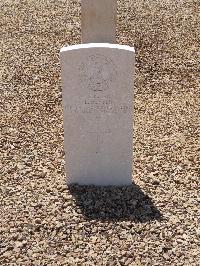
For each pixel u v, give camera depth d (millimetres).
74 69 2521
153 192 2674
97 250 2266
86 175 2723
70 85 2553
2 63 4492
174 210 2533
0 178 2793
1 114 3598
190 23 5406
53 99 3850
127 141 2648
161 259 2217
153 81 4223
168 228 2398
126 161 2689
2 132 3330
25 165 2939
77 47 2496
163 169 2896
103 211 2516
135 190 2688
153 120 3545
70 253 2250
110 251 2256
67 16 5672
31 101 3818
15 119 3529
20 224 2406
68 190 2678
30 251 2254
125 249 2266
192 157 3029
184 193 2674
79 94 2566
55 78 4203
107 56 2496
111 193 2656
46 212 2494
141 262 2199
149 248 2273
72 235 2357
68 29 5285
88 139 2648
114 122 2613
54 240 2324
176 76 4309
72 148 2670
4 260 2199
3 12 5867
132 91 2553
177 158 3020
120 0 6156
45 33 5195
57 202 2574
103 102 2578
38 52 4730
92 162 2693
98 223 2428
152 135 3314
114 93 2561
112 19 4004
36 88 4031
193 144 3199
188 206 2566
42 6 6043
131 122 2609
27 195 2629
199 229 2396
